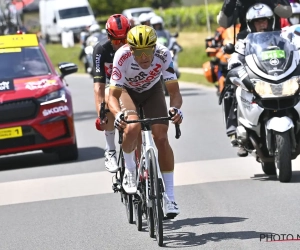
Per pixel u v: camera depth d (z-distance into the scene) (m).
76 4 120.69
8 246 16.55
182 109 40.69
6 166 28.50
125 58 15.80
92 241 16.31
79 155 29.02
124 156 16.55
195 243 15.37
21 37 29.83
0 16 52.03
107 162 18.72
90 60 71.31
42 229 17.88
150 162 15.25
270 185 20.67
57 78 27.89
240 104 20.84
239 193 20.03
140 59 15.22
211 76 41.03
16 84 27.16
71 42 117.12
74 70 28.78
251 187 20.66
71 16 119.88
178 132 15.48
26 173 26.05
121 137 16.44
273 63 20.31
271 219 17.05
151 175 15.22
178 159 25.94
